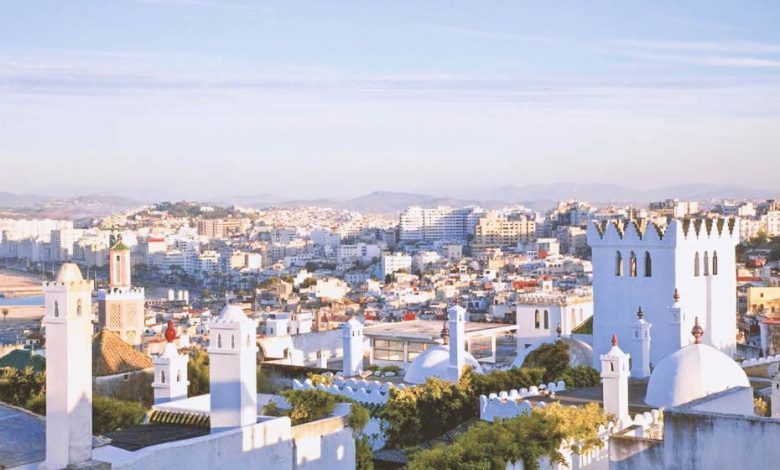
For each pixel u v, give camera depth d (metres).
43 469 39.72
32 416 44.00
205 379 90.12
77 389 39.75
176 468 43.03
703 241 96.38
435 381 76.69
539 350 92.31
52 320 39.56
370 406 78.00
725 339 99.06
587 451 62.19
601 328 98.12
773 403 67.56
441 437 72.94
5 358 116.56
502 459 58.44
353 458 53.66
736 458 48.38
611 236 96.81
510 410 68.81
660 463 50.59
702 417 49.31
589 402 72.25
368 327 136.38
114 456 42.31
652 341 94.44
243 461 46.28
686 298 94.56
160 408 53.25
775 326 158.00
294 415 54.56
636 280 95.62
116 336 98.31
